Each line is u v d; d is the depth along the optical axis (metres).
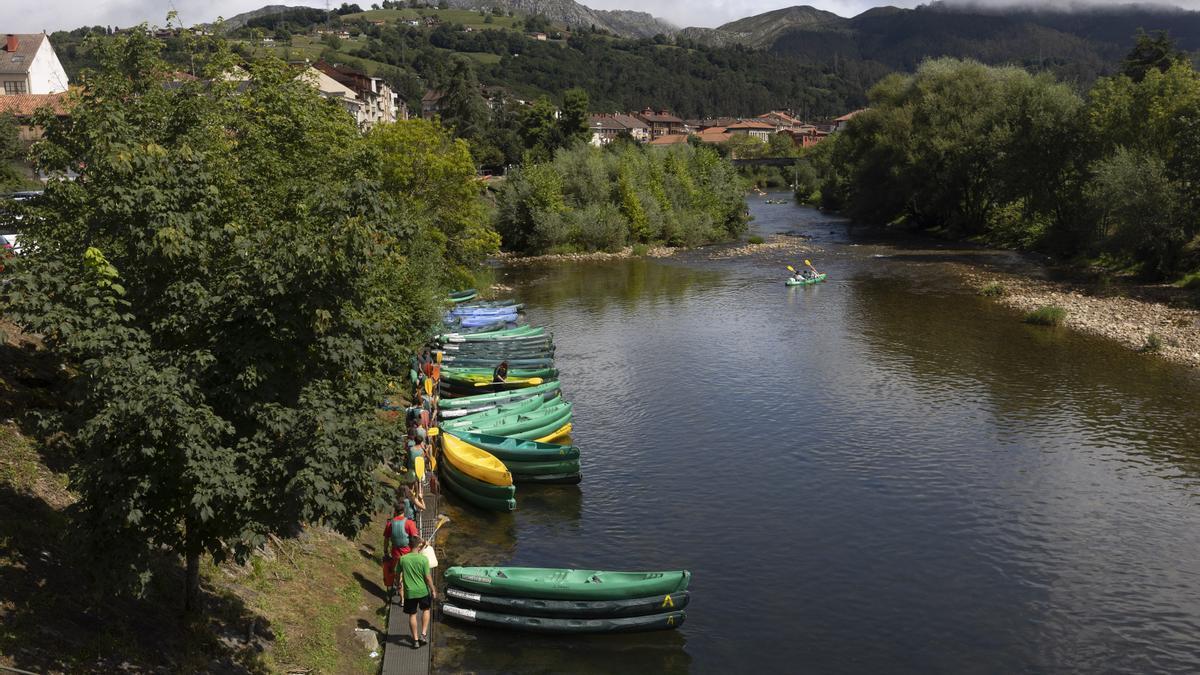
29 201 14.35
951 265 69.62
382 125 47.34
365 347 12.45
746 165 178.25
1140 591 19.58
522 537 22.39
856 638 17.80
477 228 50.66
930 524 23.06
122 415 9.71
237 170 20.23
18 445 14.12
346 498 11.64
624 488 25.75
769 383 36.59
